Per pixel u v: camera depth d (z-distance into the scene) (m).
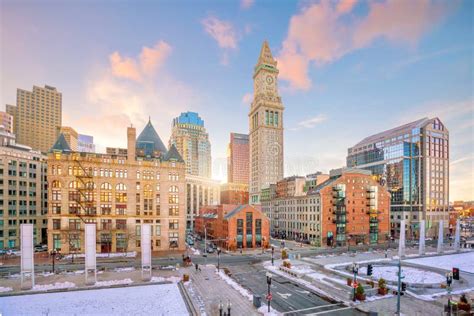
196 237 107.12
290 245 91.31
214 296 38.41
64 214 72.00
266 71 180.25
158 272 51.72
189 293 39.28
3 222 81.69
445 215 124.12
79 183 73.88
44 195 93.94
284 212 112.56
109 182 75.94
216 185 194.62
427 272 53.75
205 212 115.75
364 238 95.31
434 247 88.69
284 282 46.19
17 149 88.62
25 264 41.16
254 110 182.75
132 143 78.69
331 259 66.44
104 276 48.66
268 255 72.06
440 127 127.00
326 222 90.31
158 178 80.56
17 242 84.56
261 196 156.00
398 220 125.81
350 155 160.62
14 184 85.12
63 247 70.88
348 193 94.38
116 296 38.25
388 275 50.81
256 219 84.50
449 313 32.41
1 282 45.03
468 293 40.38
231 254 73.75
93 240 43.91
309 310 33.69
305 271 53.38
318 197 91.50
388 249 83.25
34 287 41.66
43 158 94.75
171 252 75.62
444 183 125.44
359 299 36.97
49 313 32.28
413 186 123.62
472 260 66.69
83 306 34.50
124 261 62.75
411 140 125.81
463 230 140.62
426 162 122.06
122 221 76.25
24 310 33.16
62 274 50.28
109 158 76.44
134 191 77.81
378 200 99.12
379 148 140.25
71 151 74.69
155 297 37.81
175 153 84.62
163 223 79.94
